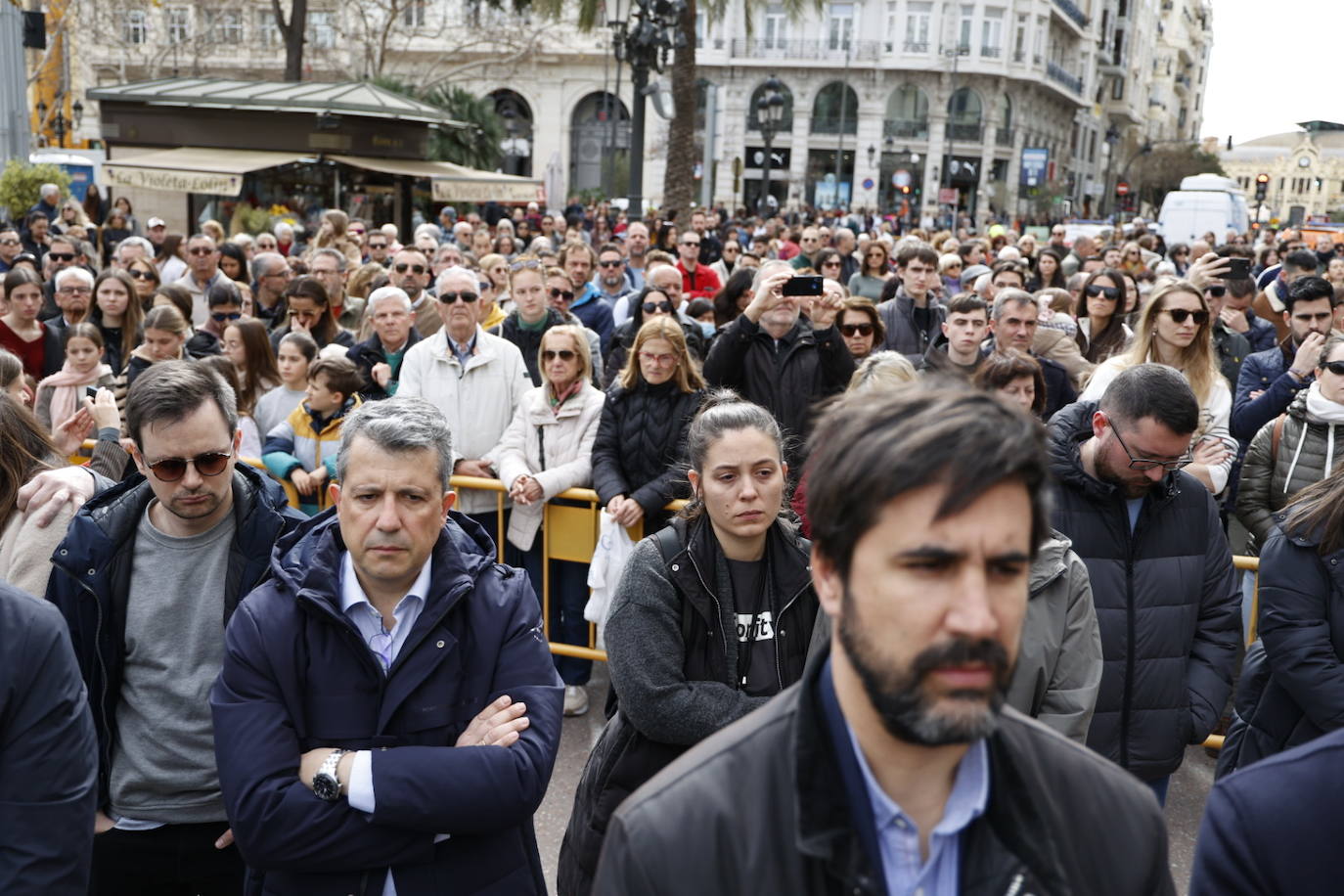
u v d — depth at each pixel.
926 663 1.15
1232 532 6.08
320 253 8.03
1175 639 3.04
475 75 48.81
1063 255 14.44
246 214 17.16
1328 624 2.83
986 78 56.03
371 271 8.49
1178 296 4.48
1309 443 4.42
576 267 8.59
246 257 11.08
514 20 40.22
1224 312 7.05
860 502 1.18
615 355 6.79
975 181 57.09
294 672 2.25
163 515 2.67
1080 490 3.04
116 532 2.60
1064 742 1.41
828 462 1.24
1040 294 7.45
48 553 2.73
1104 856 1.35
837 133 56.72
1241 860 1.60
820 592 1.29
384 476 2.23
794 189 56.81
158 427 2.48
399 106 19.12
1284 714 2.93
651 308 6.70
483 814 2.19
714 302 7.73
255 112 18.73
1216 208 24.58
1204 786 4.34
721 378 5.29
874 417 1.21
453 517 2.65
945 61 54.59
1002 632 1.17
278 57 43.94
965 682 1.16
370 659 2.27
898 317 7.34
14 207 16.02
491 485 5.06
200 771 2.63
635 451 4.74
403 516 2.24
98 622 2.58
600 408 5.06
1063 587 2.74
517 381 5.59
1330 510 2.80
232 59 44.00
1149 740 3.03
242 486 2.68
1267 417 5.17
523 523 5.00
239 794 2.15
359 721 2.26
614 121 38.56
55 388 5.32
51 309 8.64
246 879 2.41
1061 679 2.74
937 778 1.29
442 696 2.31
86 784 2.12
